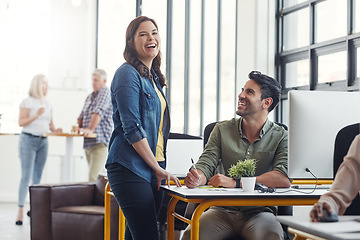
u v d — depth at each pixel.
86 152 6.56
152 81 2.81
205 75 7.48
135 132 2.61
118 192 2.68
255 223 2.75
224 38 7.11
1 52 8.66
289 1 6.18
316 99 2.69
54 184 5.09
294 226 1.60
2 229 5.95
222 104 7.14
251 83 2.92
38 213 5.04
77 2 8.56
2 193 8.44
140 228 2.66
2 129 8.58
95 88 6.50
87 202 5.19
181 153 3.62
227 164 2.98
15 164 8.45
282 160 2.88
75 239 4.84
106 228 3.59
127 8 8.58
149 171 2.71
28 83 8.70
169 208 2.82
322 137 2.69
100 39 8.66
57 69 8.59
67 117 8.57
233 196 2.41
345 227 1.50
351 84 5.00
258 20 6.25
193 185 2.73
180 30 7.90
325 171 2.71
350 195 1.83
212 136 3.07
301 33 5.89
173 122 7.91
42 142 6.69
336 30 5.25
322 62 5.50
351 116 2.72
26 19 8.66
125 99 2.63
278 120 6.16
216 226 2.83
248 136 2.98
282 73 6.23
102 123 6.49
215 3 7.29
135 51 2.76
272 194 2.45
